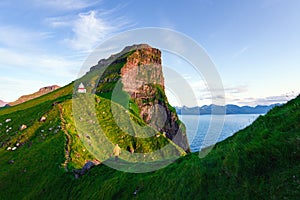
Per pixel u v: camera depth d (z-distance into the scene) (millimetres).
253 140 14023
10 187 62219
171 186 18328
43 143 83312
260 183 11227
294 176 10203
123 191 25000
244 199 11289
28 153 78125
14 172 68125
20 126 111875
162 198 17922
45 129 99125
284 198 9695
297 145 11219
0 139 106312
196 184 15359
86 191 35656
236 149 14227
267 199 10312
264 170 11633
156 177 22672
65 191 48344
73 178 52125
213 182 14195
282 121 13945
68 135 85000
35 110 132750
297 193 9453
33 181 62219
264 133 13789
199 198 14180
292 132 12266
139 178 25219
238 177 12539
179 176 18578
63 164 64125
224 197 12430
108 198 25625
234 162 13367
